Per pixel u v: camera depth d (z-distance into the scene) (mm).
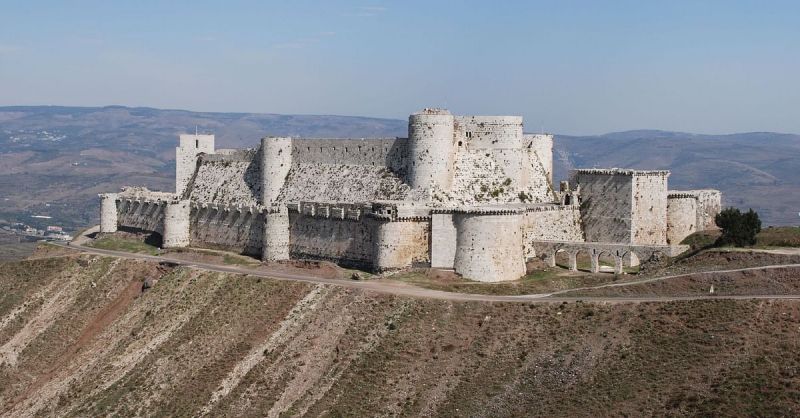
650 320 143875
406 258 183375
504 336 148500
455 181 199125
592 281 173375
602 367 136250
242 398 153250
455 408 136000
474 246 176750
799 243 172250
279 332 167500
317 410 143750
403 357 149375
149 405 161500
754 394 123312
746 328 136625
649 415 124562
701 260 169125
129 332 192375
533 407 132000
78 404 170375
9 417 175625
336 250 199875
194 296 194000
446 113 199000
